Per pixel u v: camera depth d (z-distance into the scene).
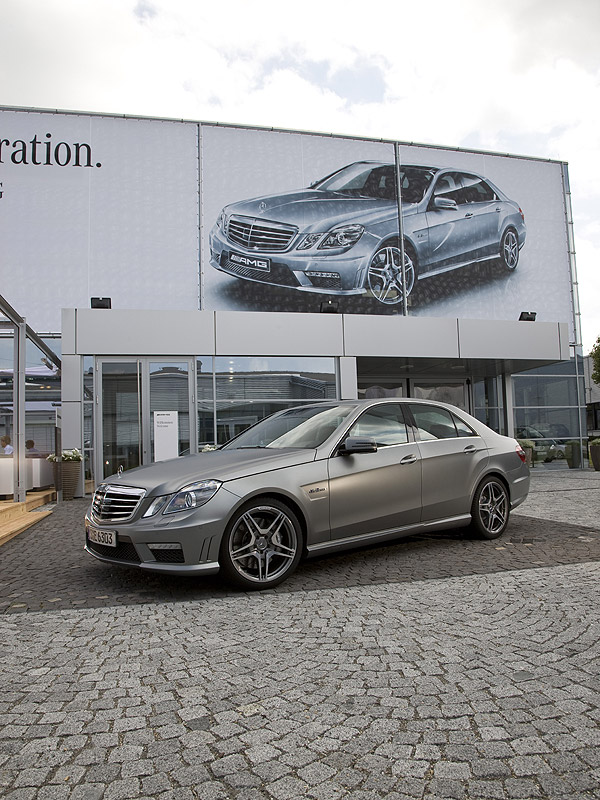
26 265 21.05
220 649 3.31
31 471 11.94
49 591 4.70
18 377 10.23
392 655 3.16
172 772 2.11
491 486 6.39
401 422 5.86
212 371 13.79
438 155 25.08
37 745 2.31
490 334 15.54
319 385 14.40
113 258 21.59
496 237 25.50
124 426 13.25
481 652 3.18
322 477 4.98
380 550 6.00
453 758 2.16
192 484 4.50
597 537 6.41
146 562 4.43
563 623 3.60
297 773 2.09
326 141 23.78
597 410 34.16
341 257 23.52
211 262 22.22
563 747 2.22
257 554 4.57
